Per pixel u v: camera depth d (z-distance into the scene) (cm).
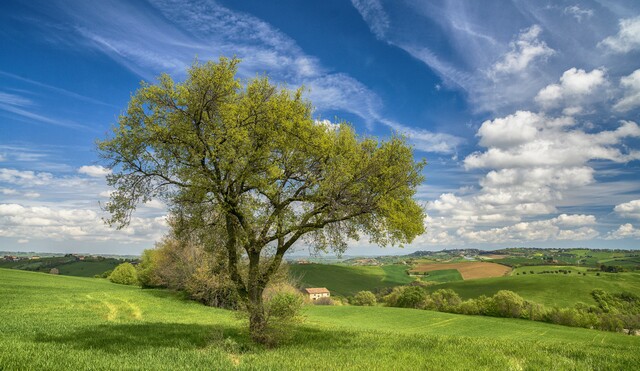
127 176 1800
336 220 1883
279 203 1880
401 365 1213
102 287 7525
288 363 1188
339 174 1777
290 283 4462
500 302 9031
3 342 1267
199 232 1969
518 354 1430
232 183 1766
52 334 1702
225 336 1912
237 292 1903
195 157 1680
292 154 1861
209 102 1773
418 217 1938
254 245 1848
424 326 6412
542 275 13500
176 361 1129
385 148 1952
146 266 8356
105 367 966
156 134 1712
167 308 4547
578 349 1581
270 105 1772
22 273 8844
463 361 1295
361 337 1961
